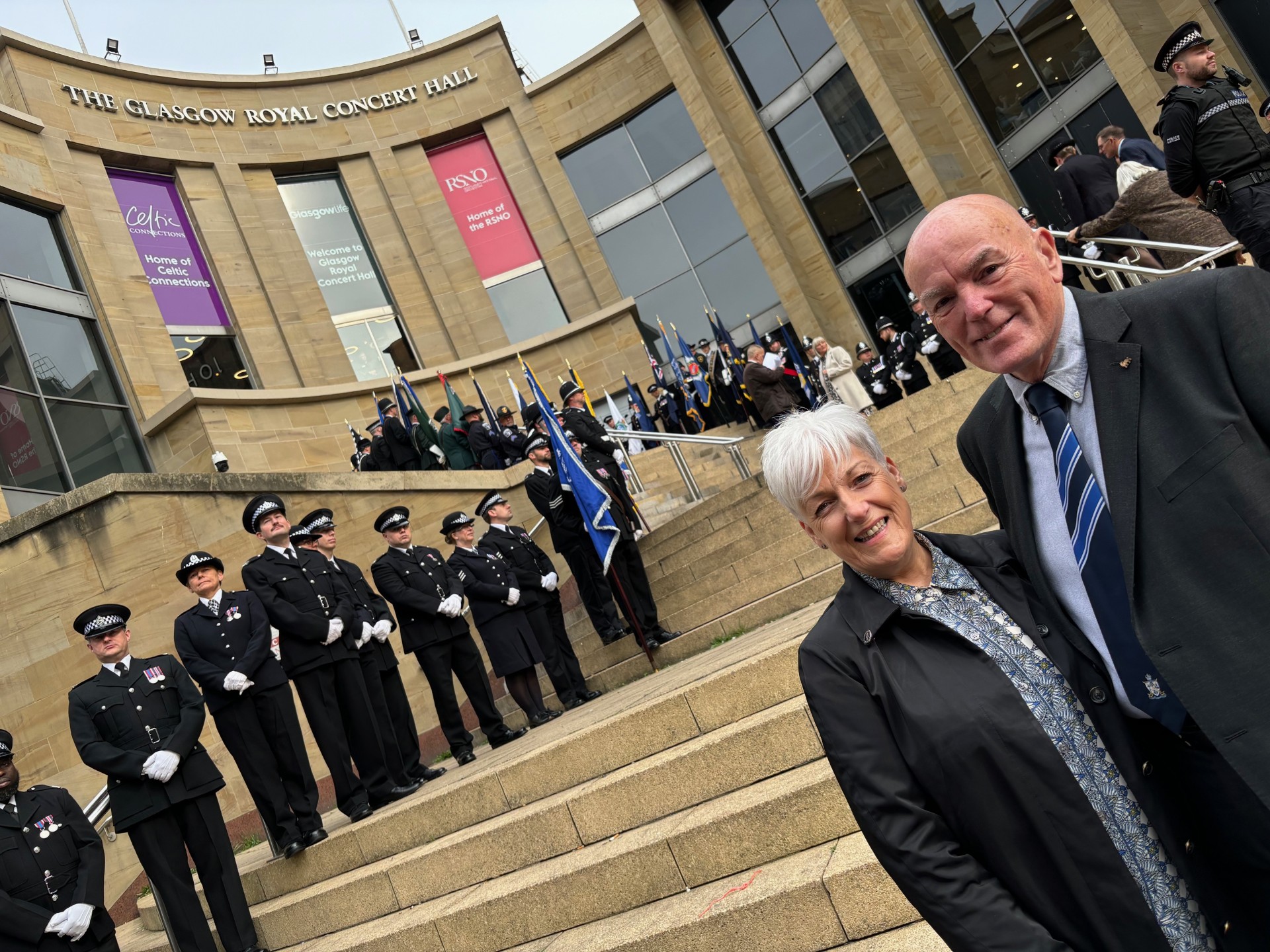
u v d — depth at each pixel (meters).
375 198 24.80
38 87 20.83
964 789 1.84
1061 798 1.82
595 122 26.23
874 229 22.66
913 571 2.04
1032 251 1.93
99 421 18.80
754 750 4.11
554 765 5.11
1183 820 1.92
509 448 14.93
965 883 1.79
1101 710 1.92
